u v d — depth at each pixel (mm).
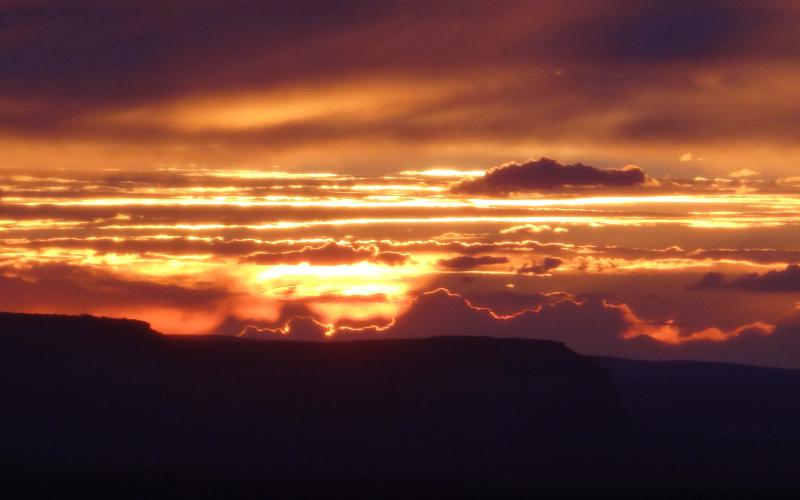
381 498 155750
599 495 165625
